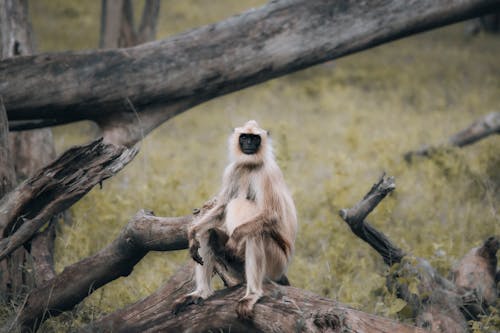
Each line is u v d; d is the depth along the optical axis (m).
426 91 30.33
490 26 43.41
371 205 10.12
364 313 7.89
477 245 12.72
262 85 32.25
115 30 21.78
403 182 17.92
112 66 12.72
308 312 8.02
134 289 11.95
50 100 12.38
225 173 9.82
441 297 10.27
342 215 10.52
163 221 9.58
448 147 19.44
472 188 17.58
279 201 9.23
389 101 29.36
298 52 13.61
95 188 15.67
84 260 9.90
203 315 8.78
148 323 9.16
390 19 13.82
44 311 9.77
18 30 13.58
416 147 21.70
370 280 11.88
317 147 22.41
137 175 18.89
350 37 13.77
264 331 8.27
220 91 13.71
